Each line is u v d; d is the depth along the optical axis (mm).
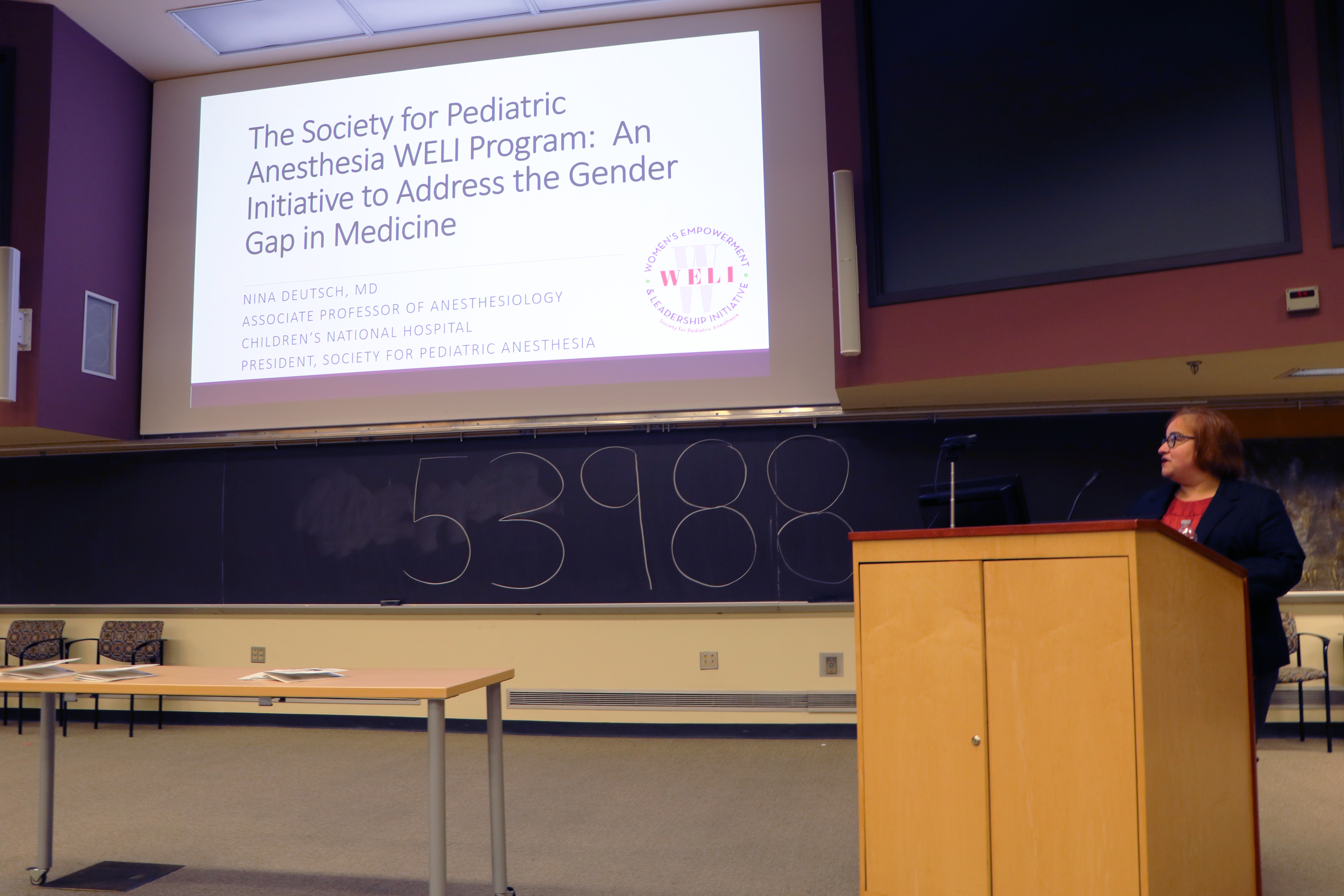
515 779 3830
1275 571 2068
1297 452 4434
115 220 5094
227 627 5207
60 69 4793
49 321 4672
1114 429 4488
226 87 5285
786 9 4762
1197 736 1843
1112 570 1733
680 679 4758
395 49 5102
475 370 4879
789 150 4699
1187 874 1772
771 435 4715
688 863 2725
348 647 5078
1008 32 3906
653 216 4777
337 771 4020
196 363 5168
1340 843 2801
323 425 5016
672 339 4730
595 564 4793
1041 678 1797
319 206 5105
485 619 4957
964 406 4566
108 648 5137
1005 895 1801
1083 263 3703
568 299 4820
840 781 3742
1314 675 4098
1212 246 3508
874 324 3998
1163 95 3631
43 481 5383
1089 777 1732
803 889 2490
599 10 4781
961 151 3945
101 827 3152
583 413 4773
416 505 4984
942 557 1938
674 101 4805
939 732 1910
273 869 2713
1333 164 3297
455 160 4984
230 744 4648
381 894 2498
